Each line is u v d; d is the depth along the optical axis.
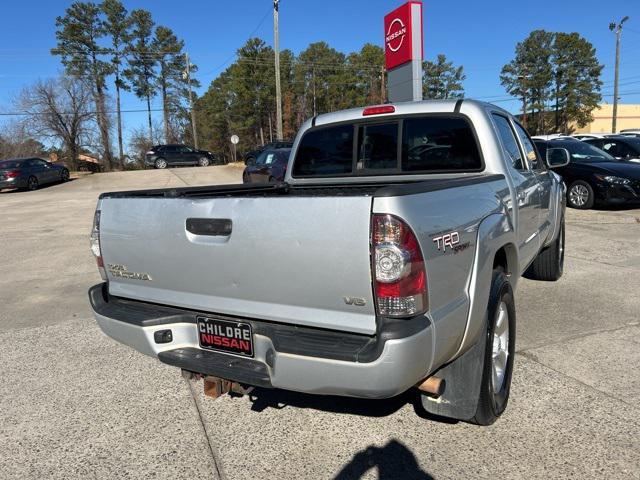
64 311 6.09
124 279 3.24
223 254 2.71
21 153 57.16
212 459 3.01
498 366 3.30
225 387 2.96
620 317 5.00
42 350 4.84
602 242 8.67
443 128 4.05
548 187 5.29
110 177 33.59
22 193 26.03
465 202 2.86
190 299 2.94
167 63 69.38
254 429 3.31
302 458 2.98
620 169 11.80
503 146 4.05
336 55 75.88
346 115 4.51
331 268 2.37
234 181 28.25
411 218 2.31
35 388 4.03
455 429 3.18
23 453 3.15
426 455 2.93
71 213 16.14
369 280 2.29
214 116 75.25
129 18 66.06
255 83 64.56
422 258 2.33
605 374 3.80
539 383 3.69
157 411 3.60
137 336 3.06
